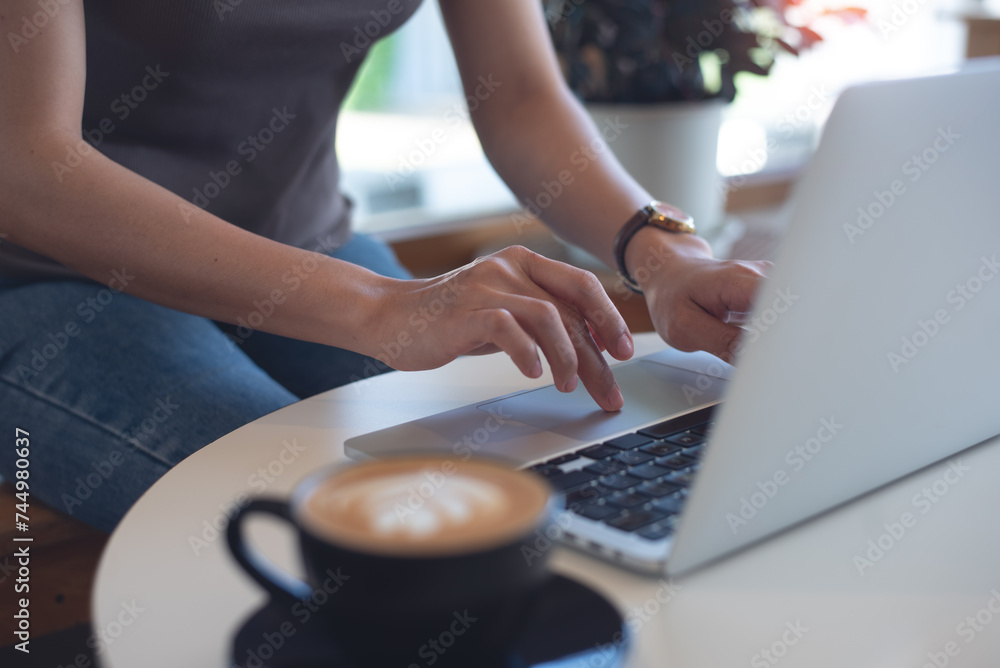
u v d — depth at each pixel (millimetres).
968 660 346
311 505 317
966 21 3326
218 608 395
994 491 503
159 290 694
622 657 325
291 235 1148
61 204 675
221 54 916
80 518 817
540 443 549
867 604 388
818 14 2148
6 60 671
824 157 346
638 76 2018
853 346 402
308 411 664
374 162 2568
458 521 308
